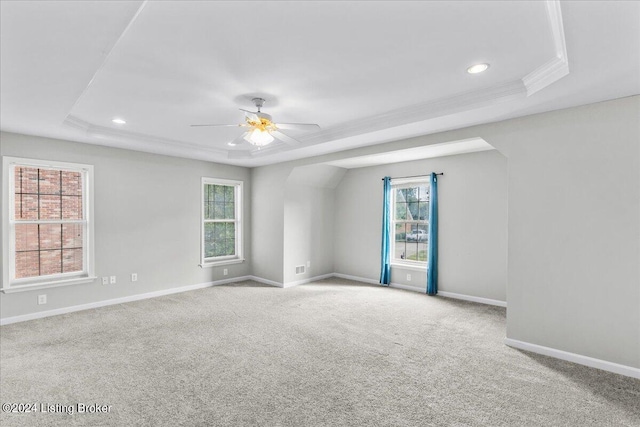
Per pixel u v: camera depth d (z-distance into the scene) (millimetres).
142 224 5156
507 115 3260
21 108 3092
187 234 5730
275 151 5336
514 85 2807
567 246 3039
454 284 5246
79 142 4488
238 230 6590
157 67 2506
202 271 5953
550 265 3129
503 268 4766
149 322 4039
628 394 2477
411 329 3832
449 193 5289
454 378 2715
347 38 2115
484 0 1733
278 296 5324
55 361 2979
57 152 4305
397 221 6062
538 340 3197
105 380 2654
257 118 2994
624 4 1571
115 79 2723
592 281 2918
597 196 2895
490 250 4887
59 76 2373
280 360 3029
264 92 3035
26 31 1780
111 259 4820
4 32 1787
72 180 4527
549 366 2920
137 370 2820
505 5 1775
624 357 2773
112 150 4824
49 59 2115
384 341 3480
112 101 3244
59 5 1550
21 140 4031
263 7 1774
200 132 4418
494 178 4848
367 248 6402
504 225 4754
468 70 2592
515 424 2135
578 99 2826
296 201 6234
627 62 2170
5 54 2045
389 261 6020
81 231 4605
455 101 3158
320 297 5258
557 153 3090
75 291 4484
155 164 5316
